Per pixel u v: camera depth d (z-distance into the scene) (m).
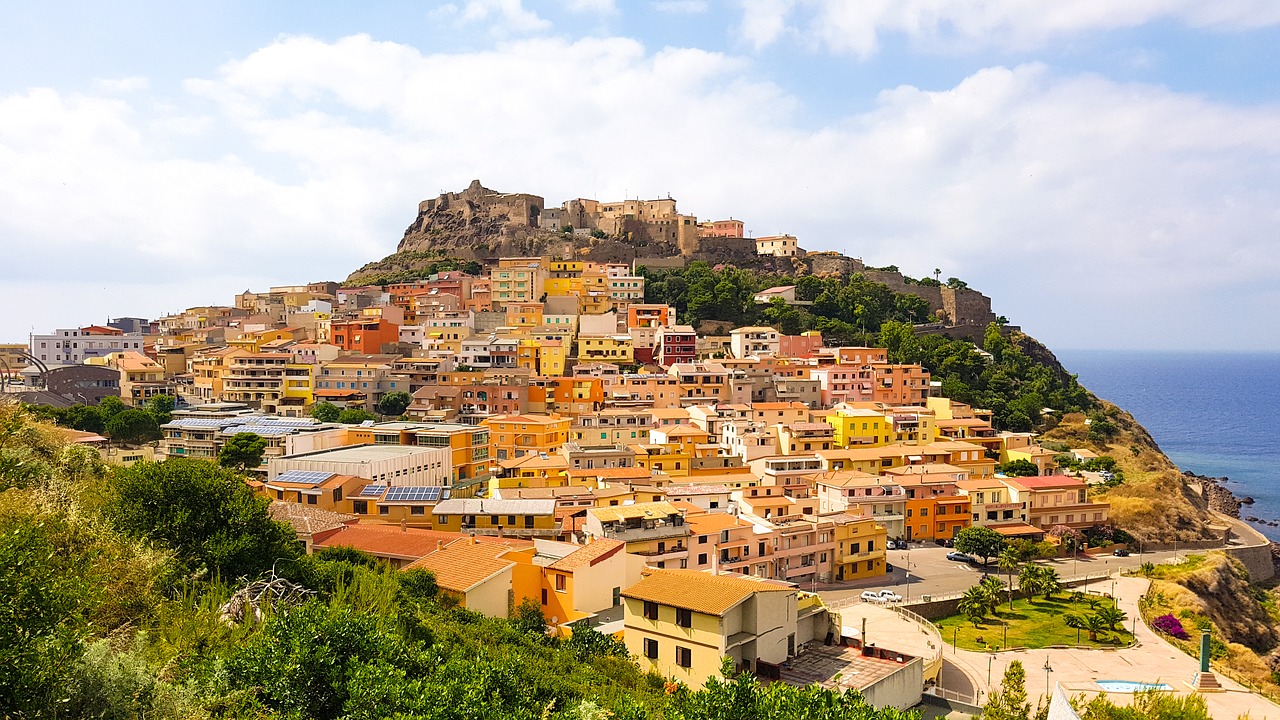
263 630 40.66
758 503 126.19
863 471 160.62
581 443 163.75
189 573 51.66
